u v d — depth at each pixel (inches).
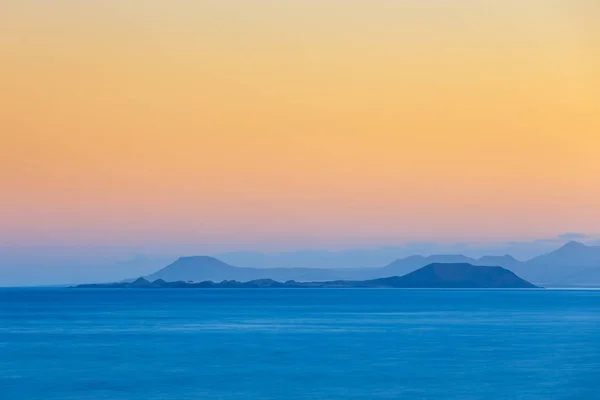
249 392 6732.3
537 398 6402.6
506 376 7677.2
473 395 6545.3
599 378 7514.8
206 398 6432.1
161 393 6688.0
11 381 7440.9
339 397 6481.3
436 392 6707.7
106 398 6461.6
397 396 6505.9
